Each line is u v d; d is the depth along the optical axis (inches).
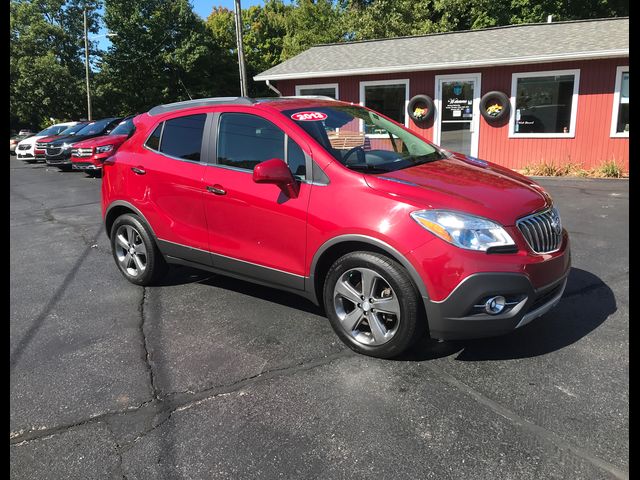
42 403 114.2
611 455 91.5
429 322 117.8
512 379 117.6
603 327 142.3
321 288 140.2
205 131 160.6
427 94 517.0
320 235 129.7
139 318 160.1
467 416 104.4
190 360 131.8
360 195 124.5
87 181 532.7
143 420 107.1
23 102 1424.7
